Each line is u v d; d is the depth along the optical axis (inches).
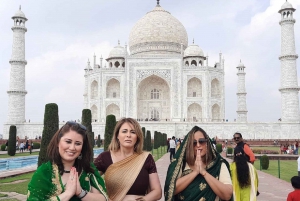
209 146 272.2
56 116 866.8
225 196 256.7
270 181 866.8
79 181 227.5
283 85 2994.6
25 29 3211.1
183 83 3425.2
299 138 2893.7
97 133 3129.9
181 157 271.1
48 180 213.8
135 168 272.8
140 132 290.2
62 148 223.8
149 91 3750.0
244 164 337.7
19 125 3129.9
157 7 4163.4
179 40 3949.3
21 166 1235.2
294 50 2994.6
